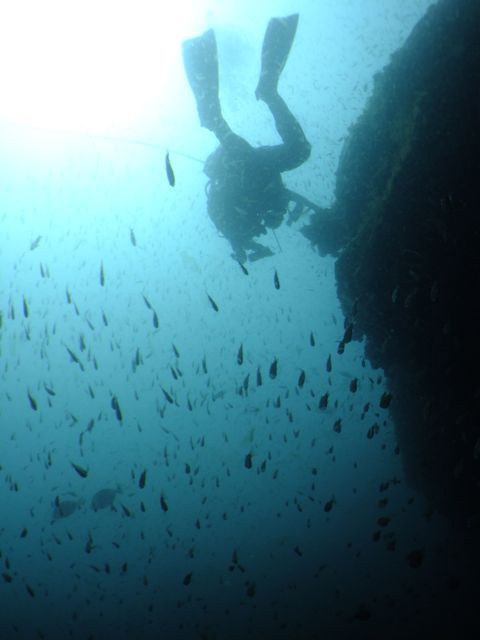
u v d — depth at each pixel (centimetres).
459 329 462
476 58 426
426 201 455
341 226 651
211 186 598
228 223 598
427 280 465
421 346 511
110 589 1348
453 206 398
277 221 609
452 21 458
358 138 627
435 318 477
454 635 614
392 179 484
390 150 559
